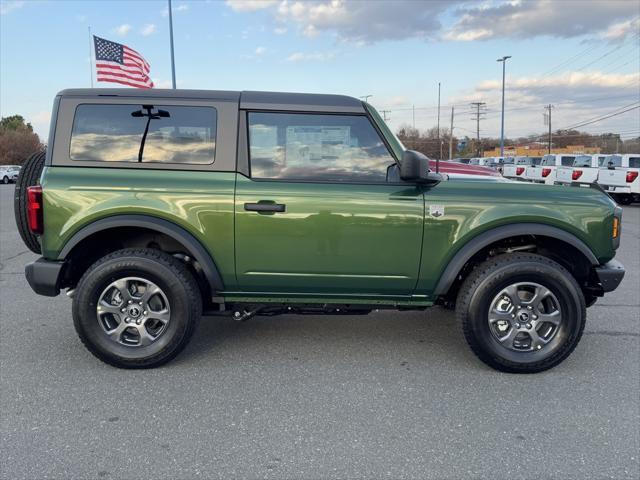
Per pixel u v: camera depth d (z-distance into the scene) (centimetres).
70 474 256
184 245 367
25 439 287
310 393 347
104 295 373
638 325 492
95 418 311
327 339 451
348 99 379
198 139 374
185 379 367
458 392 350
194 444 284
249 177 372
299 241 370
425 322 500
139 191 365
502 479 256
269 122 374
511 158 3456
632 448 283
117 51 1287
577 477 258
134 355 375
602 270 384
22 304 546
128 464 265
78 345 429
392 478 256
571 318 371
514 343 381
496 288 370
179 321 374
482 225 369
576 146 8056
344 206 368
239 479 254
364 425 306
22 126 8506
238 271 376
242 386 356
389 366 394
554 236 372
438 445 285
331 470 262
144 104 372
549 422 311
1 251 870
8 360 397
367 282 379
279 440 289
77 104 373
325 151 376
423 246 373
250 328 478
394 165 377
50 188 364
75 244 365
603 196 384
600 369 390
